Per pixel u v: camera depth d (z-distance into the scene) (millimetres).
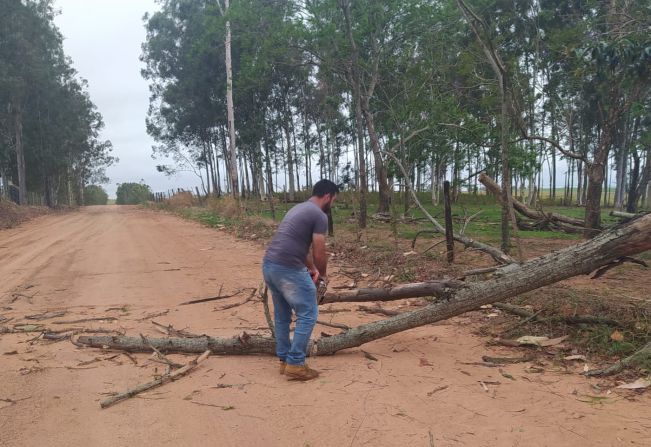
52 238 17016
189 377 4348
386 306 6680
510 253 9555
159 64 41000
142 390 4043
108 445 3219
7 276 9617
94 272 9836
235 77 32594
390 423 3381
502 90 7227
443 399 3730
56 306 7102
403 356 4730
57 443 3254
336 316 6238
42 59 38875
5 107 38500
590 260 4426
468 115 13164
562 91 20250
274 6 18750
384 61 17922
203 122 40625
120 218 28219
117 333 5547
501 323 5520
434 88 15742
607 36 10109
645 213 4578
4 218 25359
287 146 36969
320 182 4363
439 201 30938
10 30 34750
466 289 4758
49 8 39750
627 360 4129
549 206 32500
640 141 19656
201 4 36156
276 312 4383
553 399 3674
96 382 4277
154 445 3211
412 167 15094
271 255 4184
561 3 18203
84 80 46156
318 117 35156
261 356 4895
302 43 17938
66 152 46812
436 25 16719
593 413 3430
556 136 25469
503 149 7164
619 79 10008
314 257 4207
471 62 14742
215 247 13453
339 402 3736
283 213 23203
